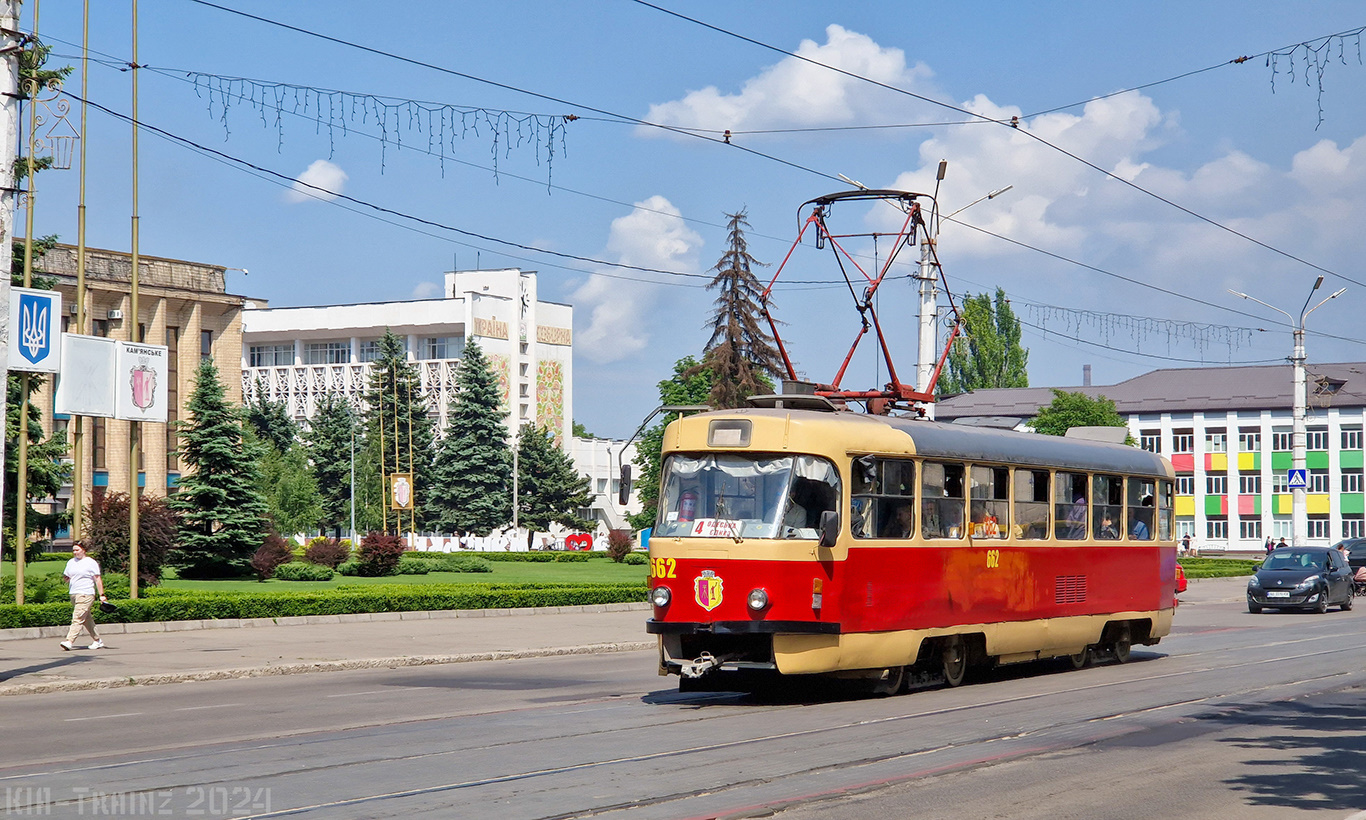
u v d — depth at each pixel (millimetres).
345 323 133625
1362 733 12672
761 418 15586
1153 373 101000
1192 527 95312
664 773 10344
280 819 8570
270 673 20219
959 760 11000
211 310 75625
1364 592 46500
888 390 22281
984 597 17734
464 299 128875
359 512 95625
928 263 28812
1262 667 19891
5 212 17953
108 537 36062
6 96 17938
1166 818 8734
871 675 15820
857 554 15555
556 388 140000
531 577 49125
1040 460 19203
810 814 8828
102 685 18328
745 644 15125
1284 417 92812
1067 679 18484
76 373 26781
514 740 12219
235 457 46781
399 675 20297
